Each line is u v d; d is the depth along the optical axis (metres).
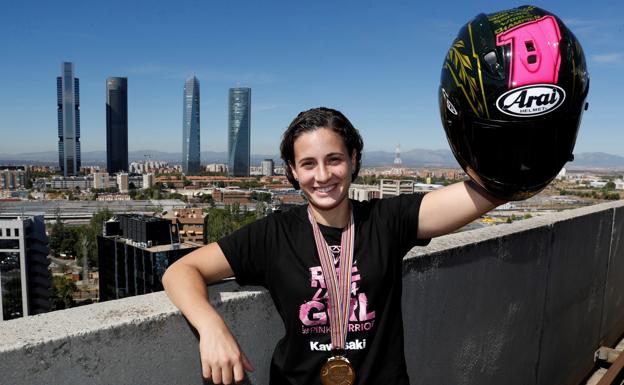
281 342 1.55
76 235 105.62
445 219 1.55
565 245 3.30
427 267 2.26
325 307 1.45
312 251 1.48
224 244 1.48
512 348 2.91
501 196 1.46
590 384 3.74
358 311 1.45
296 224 1.54
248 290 1.70
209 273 1.46
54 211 151.75
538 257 3.02
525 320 2.99
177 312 1.50
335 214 1.52
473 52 1.34
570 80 1.27
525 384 3.10
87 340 1.33
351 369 1.42
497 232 2.78
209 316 1.31
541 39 1.28
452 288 2.42
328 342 1.45
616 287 4.21
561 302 3.35
